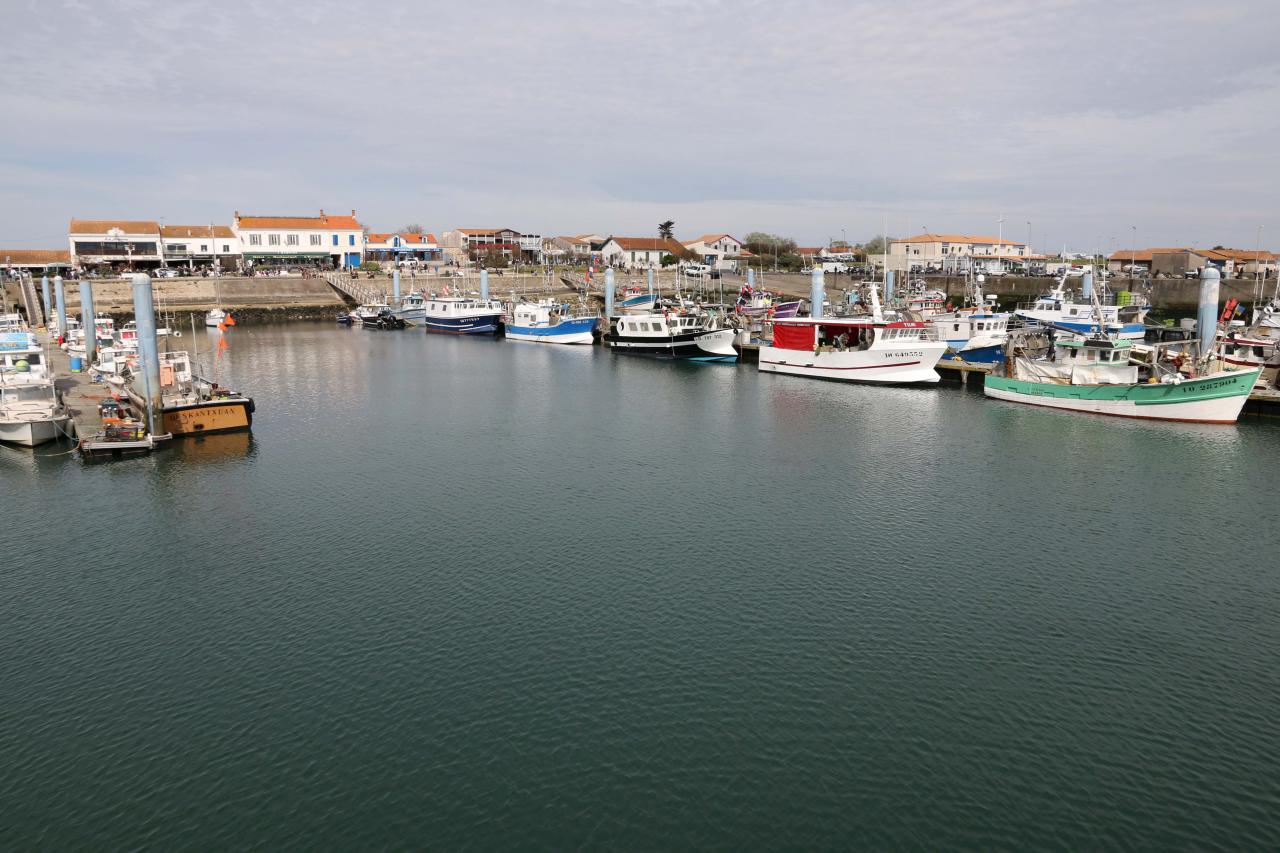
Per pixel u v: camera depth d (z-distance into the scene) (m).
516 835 18.34
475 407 61.81
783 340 76.56
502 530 34.97
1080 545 33.28
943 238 189.25
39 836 18.36
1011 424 54.41
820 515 36.72
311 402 63.72
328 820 18.77
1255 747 21.11
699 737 21.42
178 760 20.67
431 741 21.28
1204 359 55.88
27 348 59.28
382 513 37.09
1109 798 19.45
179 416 49.28
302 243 166.88
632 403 63.38
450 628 26.66
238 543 33.59
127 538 34.16
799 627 26.70
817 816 18.89
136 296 46.62
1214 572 30.73
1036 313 84.12
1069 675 24.12
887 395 65.56
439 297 129.38
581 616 27.41
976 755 20.81
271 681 23.86
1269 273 143.25
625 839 18.23
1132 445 48.50
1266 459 45.41
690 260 189.25
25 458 45.44
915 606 28.11
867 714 22.34
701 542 33.56
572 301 143.75
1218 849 18.05
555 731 21.64
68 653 25.31
